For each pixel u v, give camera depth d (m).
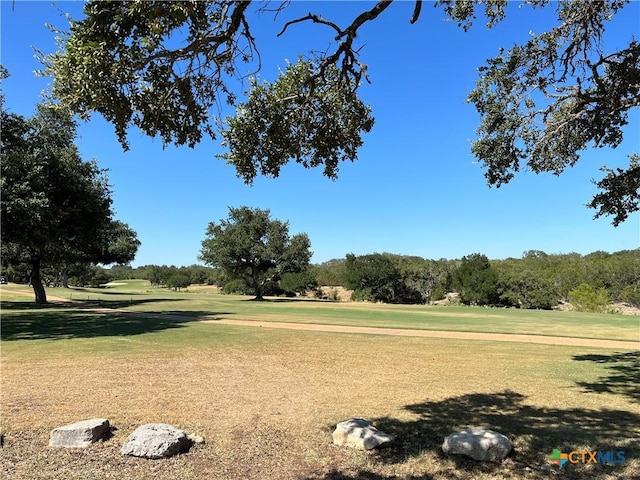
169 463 5.26
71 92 4.02
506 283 56.00
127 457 5.39
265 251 58.28
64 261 42.06
